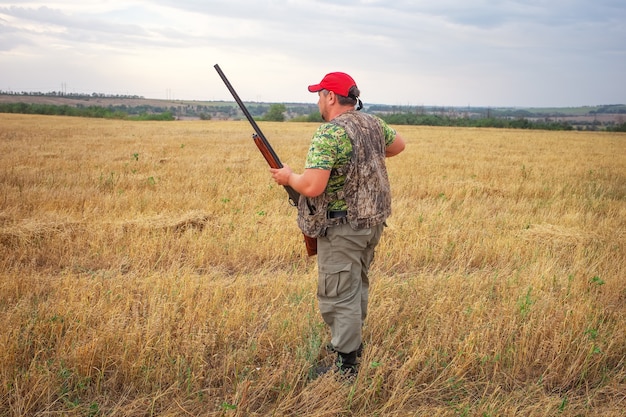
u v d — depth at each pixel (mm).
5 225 5582
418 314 3738
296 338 3305
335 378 2953
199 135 26047
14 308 3439
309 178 2707
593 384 3094
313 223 2869
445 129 51156
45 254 5039
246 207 7398
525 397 2887
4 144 17719
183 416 2656
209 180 9742
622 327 3590
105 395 2766
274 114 78875
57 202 7094
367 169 2820
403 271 5062
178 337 3152
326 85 2900
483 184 10281
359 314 2963
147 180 9367
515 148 23438
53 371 2838
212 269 4906
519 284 4441
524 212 7910
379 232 2971
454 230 6105
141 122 50688
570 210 7973
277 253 5312
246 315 3596
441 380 3025
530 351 3270
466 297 3998
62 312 3428
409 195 8977
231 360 3023
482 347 3246
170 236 5625
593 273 4719
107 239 5465
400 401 2793
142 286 4043
